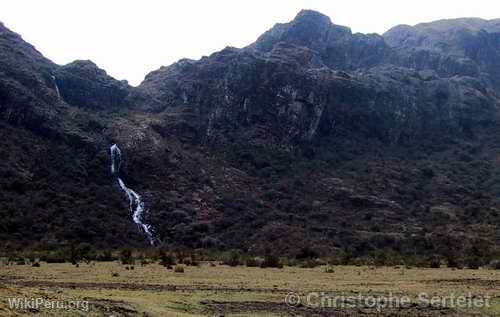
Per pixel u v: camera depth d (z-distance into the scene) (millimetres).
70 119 109812
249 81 131750
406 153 135250
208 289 29453
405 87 151875
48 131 103688
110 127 111062
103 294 24719
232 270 46344
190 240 89438
